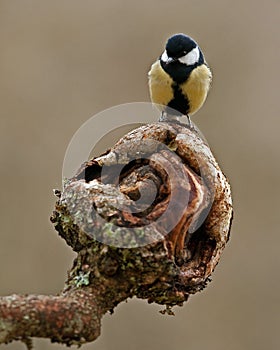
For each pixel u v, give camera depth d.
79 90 13.55
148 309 11.16
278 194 12.64
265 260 12.20
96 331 3.96
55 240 11.64
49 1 14.33
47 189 12.20
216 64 14.09
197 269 4.61
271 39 14.30
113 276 4.18
